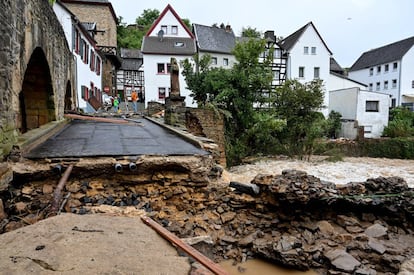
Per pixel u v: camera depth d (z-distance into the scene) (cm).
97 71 2816
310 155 1702
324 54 3178
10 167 422
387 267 445
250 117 1505
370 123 2869
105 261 192
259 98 1562
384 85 4128
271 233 524
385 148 2209
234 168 1395
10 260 189
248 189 541
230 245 488
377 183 607
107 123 1288
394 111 3133
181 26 3155
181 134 844
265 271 445
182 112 1191
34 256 194
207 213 516
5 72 435
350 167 1495
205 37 3152
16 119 488
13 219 377
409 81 3850
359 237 499
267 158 1636
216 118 1328
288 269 448
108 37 3703
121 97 3997
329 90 3300
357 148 2206
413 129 2623
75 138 750
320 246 479
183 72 1798
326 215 562
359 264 434
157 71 2911
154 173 516
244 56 1566
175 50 2950
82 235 231
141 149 589
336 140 2278
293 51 3119
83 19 3641
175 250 217
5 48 433
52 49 848
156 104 2100
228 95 1459
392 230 551
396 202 569
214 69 1675
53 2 1697
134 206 470
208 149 637
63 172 465
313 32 3153
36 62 764
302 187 525
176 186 515
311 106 1614
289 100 1600
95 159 499
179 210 509
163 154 546
